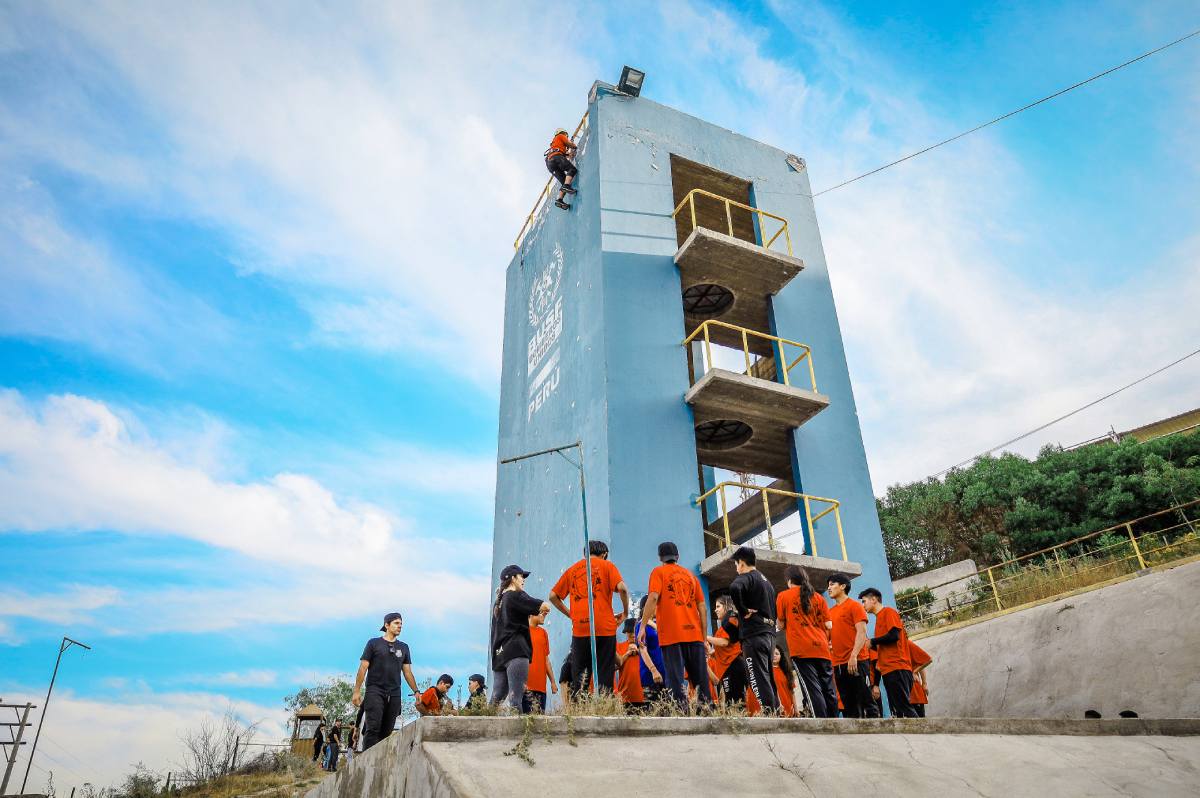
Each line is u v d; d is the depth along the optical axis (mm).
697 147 17859
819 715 7324
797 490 15297
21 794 20141
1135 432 35812
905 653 8180
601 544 8000
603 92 17312
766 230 17859
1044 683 14664
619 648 8555
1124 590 14305
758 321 18125
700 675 6973
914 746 5469
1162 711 12531
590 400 14609
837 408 16469
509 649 7301
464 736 4562
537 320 18266
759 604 7289
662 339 15086
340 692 33094
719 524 19531
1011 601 19469
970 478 32344
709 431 16562
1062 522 28203
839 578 8453
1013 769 5270
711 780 4441
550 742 4652
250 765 22922
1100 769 5520
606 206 15969
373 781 5641
